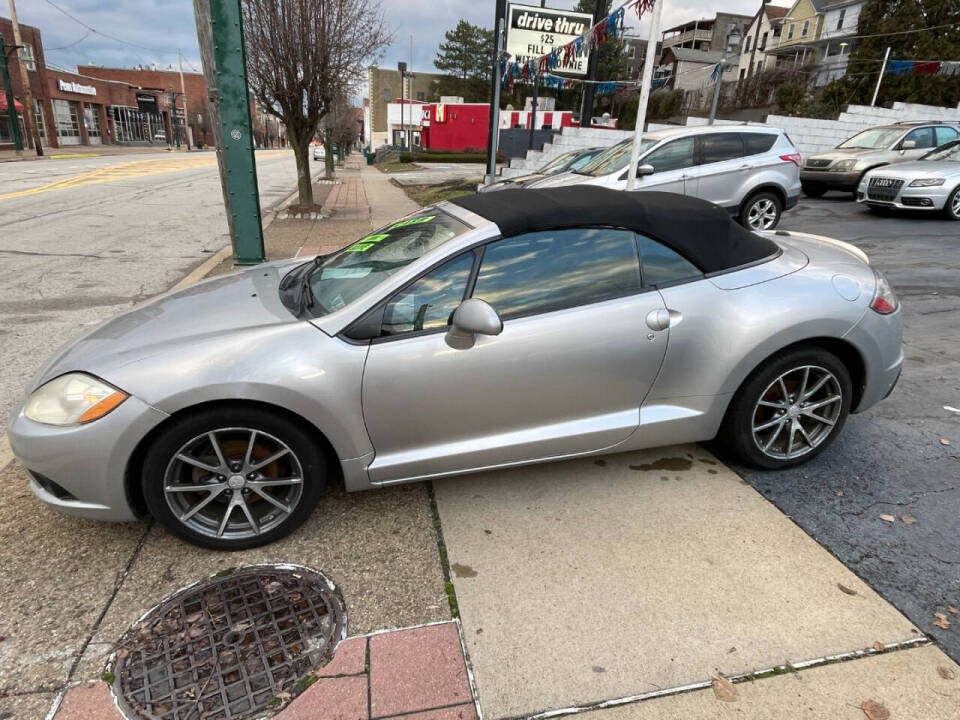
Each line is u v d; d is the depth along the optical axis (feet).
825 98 97.09
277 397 8.10
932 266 24.49
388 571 8.38
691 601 7.81
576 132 49.47
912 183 34.45
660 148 27.84
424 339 8.65
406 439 8.99
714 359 9.68
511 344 8.86
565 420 9.54
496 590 8.01
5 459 11.13
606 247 9.51
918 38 93.09
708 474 10.68
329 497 10.05
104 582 8.18
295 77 39.55
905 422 12.47
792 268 10.37
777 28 151.94
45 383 8.46
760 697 6.50
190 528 8.54
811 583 8.11
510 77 44.09
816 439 10.73
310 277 10.74
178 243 32.94
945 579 8.16
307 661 6.94
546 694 6.54
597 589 8.02
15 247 30.76
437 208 11.13
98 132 188.34
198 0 21.57
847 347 10.25
